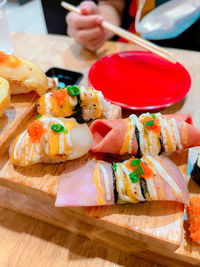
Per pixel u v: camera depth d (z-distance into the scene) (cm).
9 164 23
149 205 20
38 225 24
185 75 31
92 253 22
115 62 35
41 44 41
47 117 22
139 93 30
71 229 23
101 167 21
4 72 24
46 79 27
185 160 23
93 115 26
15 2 79
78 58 38
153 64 34
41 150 21
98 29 38
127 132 22
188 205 20
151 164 20
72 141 21
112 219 20
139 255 22
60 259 22
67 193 20
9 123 24
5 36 37
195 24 43
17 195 24
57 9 57
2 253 22
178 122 22
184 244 20
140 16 40
